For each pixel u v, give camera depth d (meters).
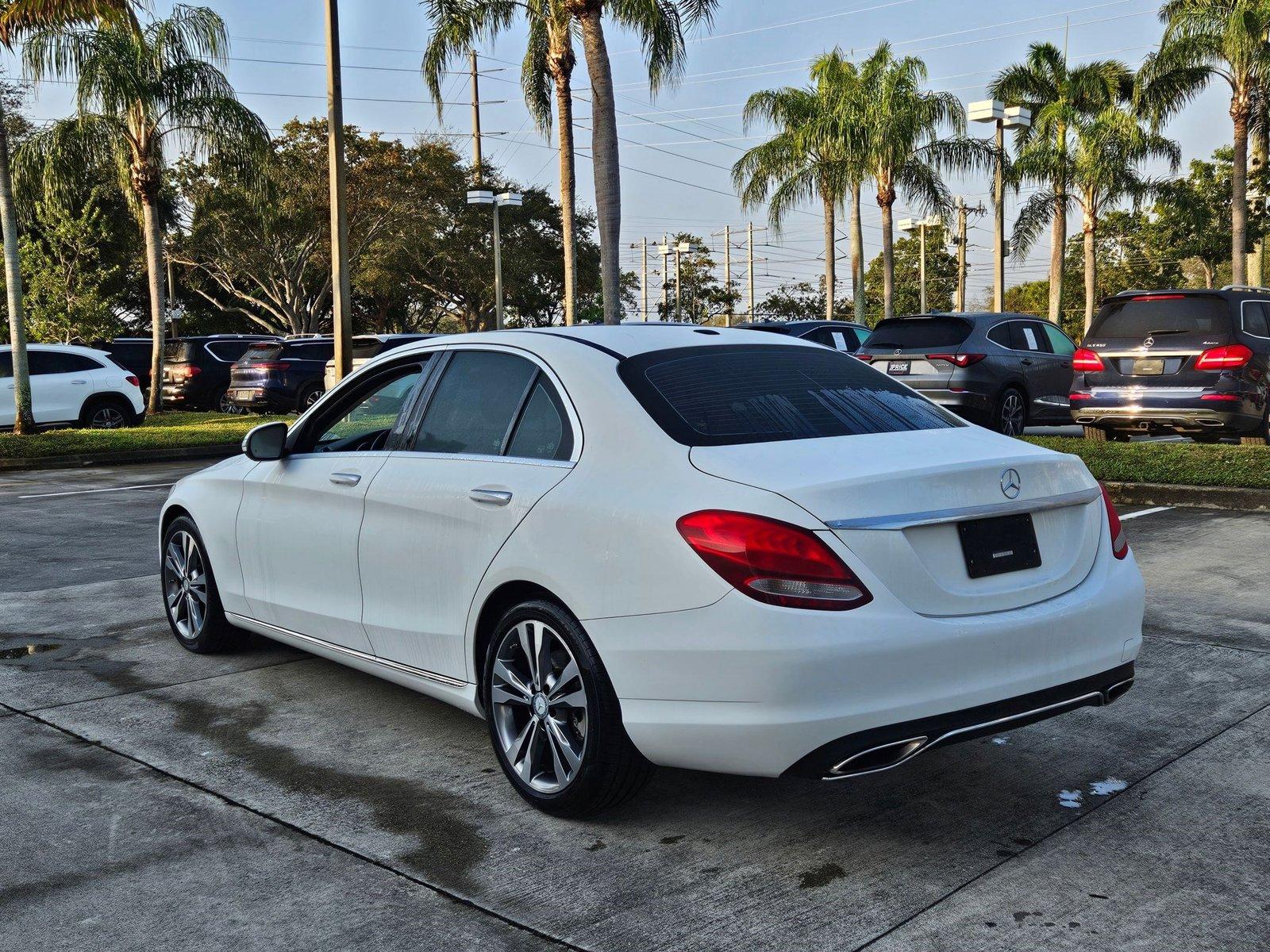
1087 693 3.60
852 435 3.71
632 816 3.76
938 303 78.19
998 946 2.89
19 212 24.36
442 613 4.13
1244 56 30.25
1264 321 11.86
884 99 31.88
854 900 3.15
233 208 45.38
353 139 47.81
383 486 4.42
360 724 4.72
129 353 28.72
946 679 3.24
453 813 3.79
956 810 3.76
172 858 3.47
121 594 7.29
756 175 35.62
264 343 24.17
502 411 4.15
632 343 4.13
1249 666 5.25
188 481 5.83
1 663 5.70
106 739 4.55
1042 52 36.06
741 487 3.29
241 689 5.21
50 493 13.19
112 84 21.69
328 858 3.46
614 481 3.56
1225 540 8.18
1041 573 3.56
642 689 3.37
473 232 51.28
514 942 2.96
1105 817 3.67
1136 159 36.09
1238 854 3.39
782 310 88.81
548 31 25.08
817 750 3.14
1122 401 11.91
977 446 3.74
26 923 3.09
